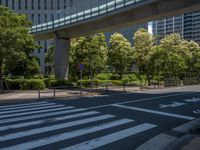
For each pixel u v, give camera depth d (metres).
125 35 81.31
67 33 40.34
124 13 31.14
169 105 19.55
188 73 60.94
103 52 43.25
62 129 10.98
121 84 43.78
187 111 16.77
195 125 12.23
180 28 88.94
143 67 52.12
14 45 29.27
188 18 87.12
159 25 94.25
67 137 9.64
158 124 12.51
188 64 65.69
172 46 58.47
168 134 10.50
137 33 51.97
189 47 67.62
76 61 41.81
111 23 33.31
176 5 25.91
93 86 38.94
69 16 38.59
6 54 29.06
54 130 10.77
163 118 14.17
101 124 12.19
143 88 39.19
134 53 51.94
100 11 33.38
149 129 11.34
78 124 12.10
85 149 8.20
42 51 78.62
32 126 11.55
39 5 78.94
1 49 28.50
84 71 41.94
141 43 51.34
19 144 8.66
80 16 36.62
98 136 9.88
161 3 27.03
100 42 45.47
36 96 26.05
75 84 38.28
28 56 35.19
